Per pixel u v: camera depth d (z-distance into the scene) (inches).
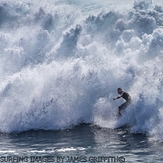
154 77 2140.7
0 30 3344.0
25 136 2033.7
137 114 2021.4
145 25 2925.7
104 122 2162.9
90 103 2320.4
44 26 3277.6
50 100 2322.8
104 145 1740.9
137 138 1836.9
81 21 3144.7
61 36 3184.1
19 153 1658.5
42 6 3358.8
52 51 3004.4
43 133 2081.7
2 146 1811.0
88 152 1628.9
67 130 2107.5
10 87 2432.3
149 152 1585.9
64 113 2271.2
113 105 2272.4
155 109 1978.3
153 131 1875.0
